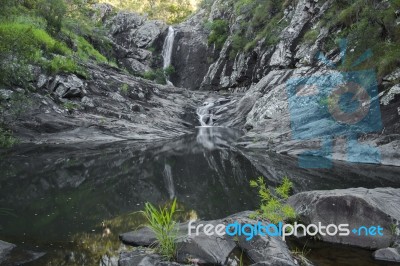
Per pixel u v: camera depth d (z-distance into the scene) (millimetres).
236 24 30688
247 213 5117
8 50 13188
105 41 31375
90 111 16312
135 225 5160
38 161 10562
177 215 5684
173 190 7391
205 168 9688
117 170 9461
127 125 16094
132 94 19328
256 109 17000
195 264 3703
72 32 25891
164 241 3881
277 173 8812
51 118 14648
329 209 4531
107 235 4730
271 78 19906
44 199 6613
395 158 9492
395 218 4328
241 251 4004
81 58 21125
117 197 6828
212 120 20375
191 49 34969
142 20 39531
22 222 5258
